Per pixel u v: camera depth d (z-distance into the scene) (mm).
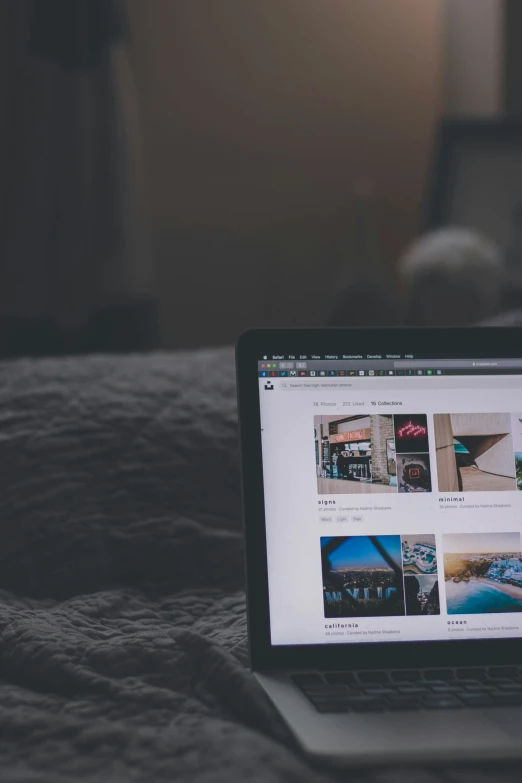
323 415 654
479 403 671
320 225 2328
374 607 617
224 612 734
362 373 667
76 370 984
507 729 482
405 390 667
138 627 679
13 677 598
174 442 876
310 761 458
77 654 604
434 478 651
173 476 852
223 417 918
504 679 566
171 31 2225
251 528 623
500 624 622
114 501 825
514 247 2062
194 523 824
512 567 638
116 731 494
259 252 2307
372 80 2338
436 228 2123
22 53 1996
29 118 1899
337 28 2314
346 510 636
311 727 482
